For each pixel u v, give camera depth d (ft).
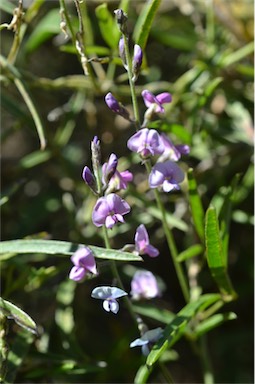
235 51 1.20
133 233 1.20
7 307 0.76
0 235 1.21
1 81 1.06
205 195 1.21
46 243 0.80
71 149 1.29
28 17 1.02
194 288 1.04
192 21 1.28
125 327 1.26
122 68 1.27
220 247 0.85
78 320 1.20
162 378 1.23
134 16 1.25
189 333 0.97
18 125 1.13
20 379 0.97
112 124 1.25
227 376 1.22
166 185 0.79
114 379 1.14
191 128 1.11
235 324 1.25
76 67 1.37
